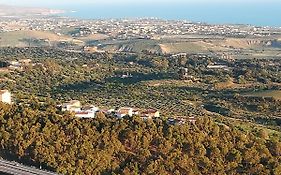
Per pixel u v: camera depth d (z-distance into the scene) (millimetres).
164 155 153625
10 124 168625
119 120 169750
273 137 195125
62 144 157375
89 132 161375
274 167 151375
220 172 148875
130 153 155750
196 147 156250
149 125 165625
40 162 153625
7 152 162125
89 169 148375
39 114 174750
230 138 165125
